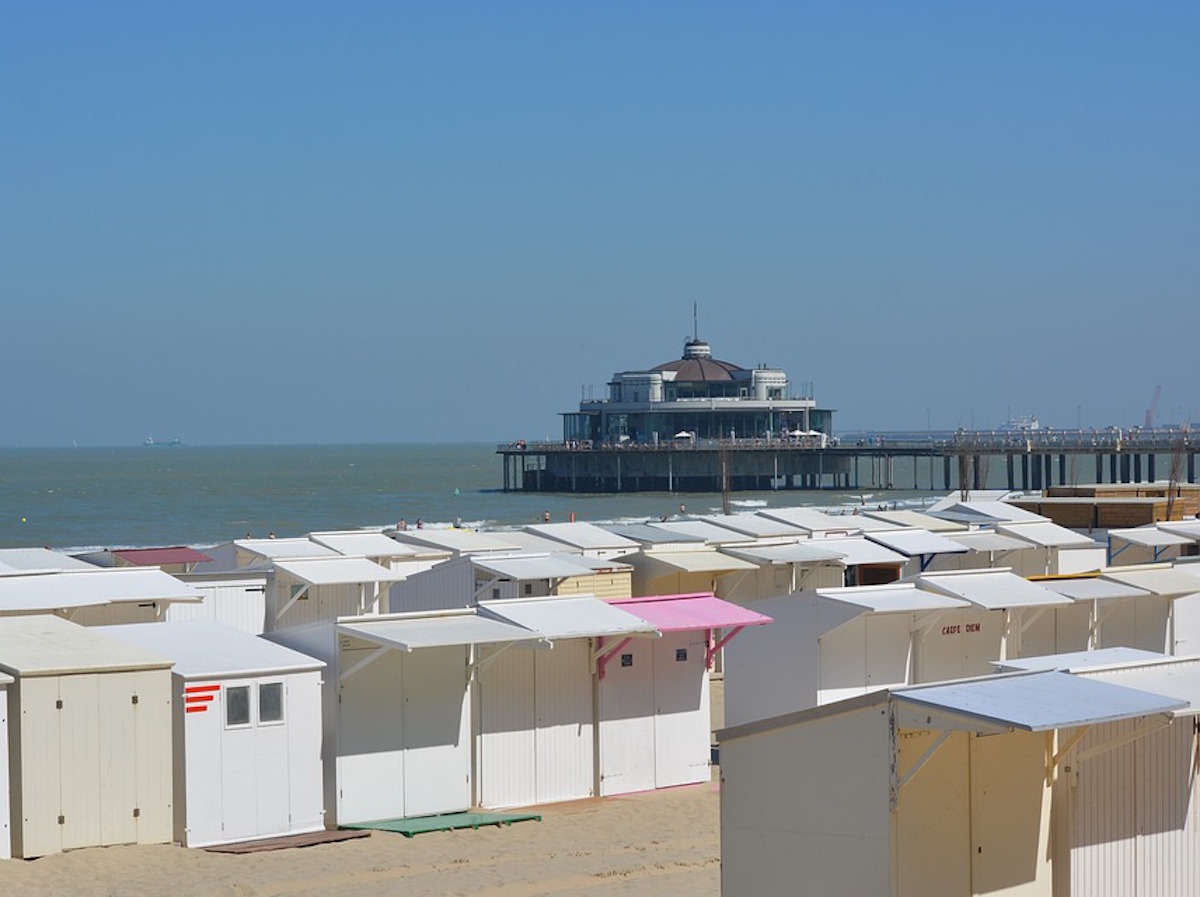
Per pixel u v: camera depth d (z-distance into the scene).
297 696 18.00
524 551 34.47
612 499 146.12
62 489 177.00
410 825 18.50
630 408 165.88
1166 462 194.25
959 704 11.03
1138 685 12.38
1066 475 172.88
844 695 24.02
